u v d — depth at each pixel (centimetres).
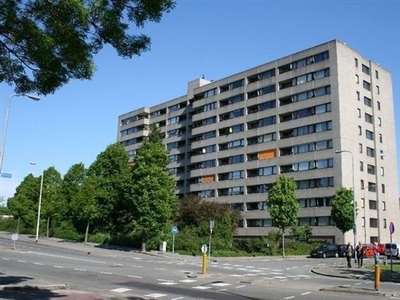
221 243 4803
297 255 5138
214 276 2262
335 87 6619
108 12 914
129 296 1380
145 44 996
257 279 2156
